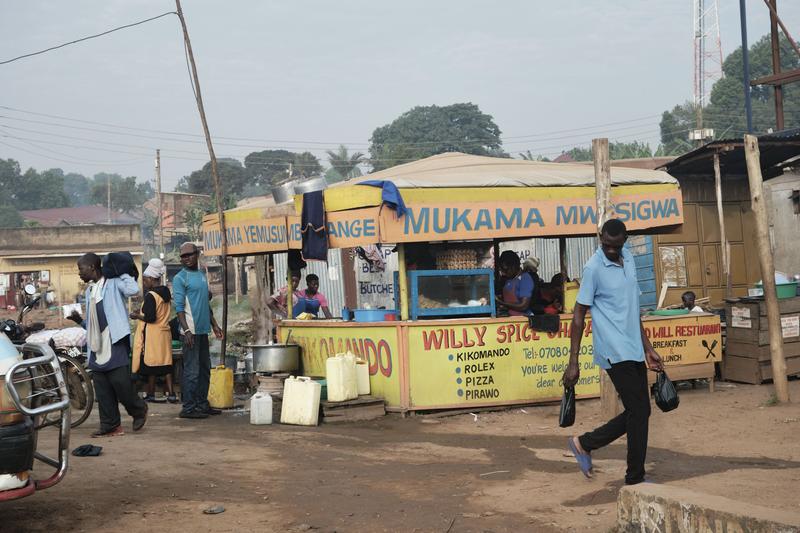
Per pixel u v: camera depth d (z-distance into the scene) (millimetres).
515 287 10688
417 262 10797
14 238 49562
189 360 10203
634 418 5875
